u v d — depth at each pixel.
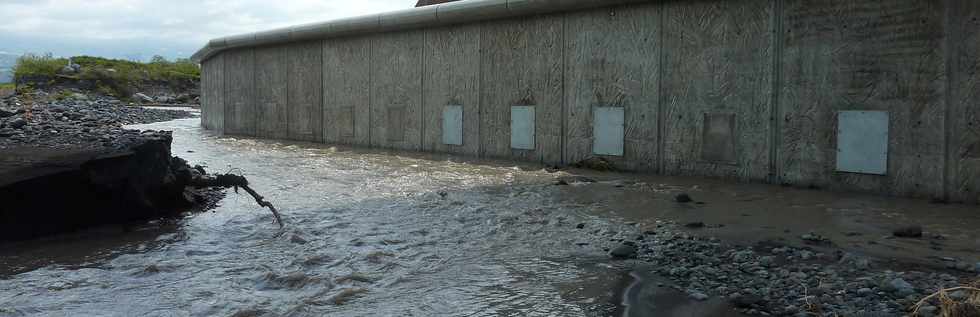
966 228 6.81
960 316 3.93
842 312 4.25
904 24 8.52
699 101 10.47
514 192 9.23
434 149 14.78
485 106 13.62
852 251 5.86
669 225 7.07
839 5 9.01
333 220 7.32
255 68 20.22
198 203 8.09
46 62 44.09
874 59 8.77
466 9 13.45
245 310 4.36
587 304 4.53
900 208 7.93
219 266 5.48
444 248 6.11
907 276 4.98
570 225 7.11
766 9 9.67
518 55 12.95
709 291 4.78
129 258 5.71
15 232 6.30
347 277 5.09
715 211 7.84
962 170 8.21
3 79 45.44
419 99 15.02
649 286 4.91
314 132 18.06
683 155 10.74
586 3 11.59
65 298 4.66
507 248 6.12
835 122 9.16
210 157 13.90
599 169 11.65
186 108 38.03
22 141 7.96
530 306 4.50
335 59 17.20
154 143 7.37
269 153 14.86
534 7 12.29
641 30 11.09
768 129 9.78
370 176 10.90
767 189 9.40
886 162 8.76
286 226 6.97
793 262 5.55
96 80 43.56
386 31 15.64
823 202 8.37
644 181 10.26
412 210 7.91
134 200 7.02
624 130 11.42
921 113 8.46
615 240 6.40
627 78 11.33
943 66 8.25
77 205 6.66
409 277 5.18
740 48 9.98
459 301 4.61
